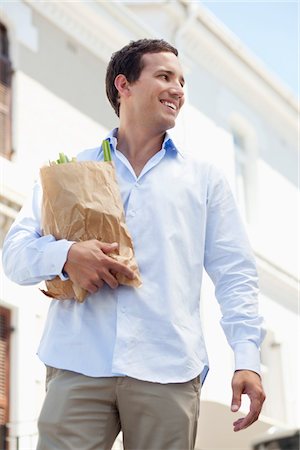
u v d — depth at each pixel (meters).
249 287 4.69
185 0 18.27
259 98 21.11
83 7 15.65
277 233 20.64
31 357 12.94
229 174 19.42
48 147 14.71
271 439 3.58
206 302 16.84
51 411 4.27
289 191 21.66
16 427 12.39
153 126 4.78
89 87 15.98
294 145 22.36
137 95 4.82
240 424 4.46
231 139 19.83
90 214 4.44
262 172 20.73
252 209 20.25
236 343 4.59
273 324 19.30
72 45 15.79
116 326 4.31
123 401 4.26
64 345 4.35
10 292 12.88
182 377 4.29
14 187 13.41
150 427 4.24
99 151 4.86
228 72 20.03
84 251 4.32
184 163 4.76
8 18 14.59
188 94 18.64
